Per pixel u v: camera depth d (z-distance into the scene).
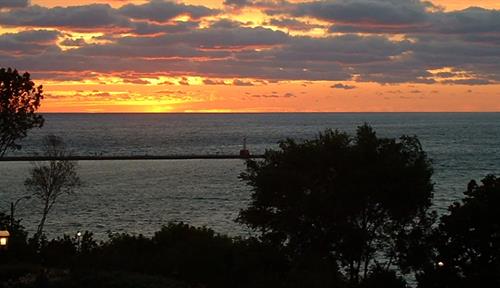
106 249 32.66
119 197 90.50
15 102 45.28
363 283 33.25
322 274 29.75
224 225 65.19
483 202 31.36
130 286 26.80
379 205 35.59
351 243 33.75
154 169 137.25
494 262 30.42
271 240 35.53
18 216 72.38
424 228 35.59
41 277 26.23
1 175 120.88
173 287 27.39
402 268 35.00
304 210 34.50
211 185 106.75
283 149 37.88
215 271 30.06
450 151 190.50
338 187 34.94
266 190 36.28
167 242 34.12
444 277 30.98
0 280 28.22
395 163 34.97
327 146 36.62
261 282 28.33
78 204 82.62
